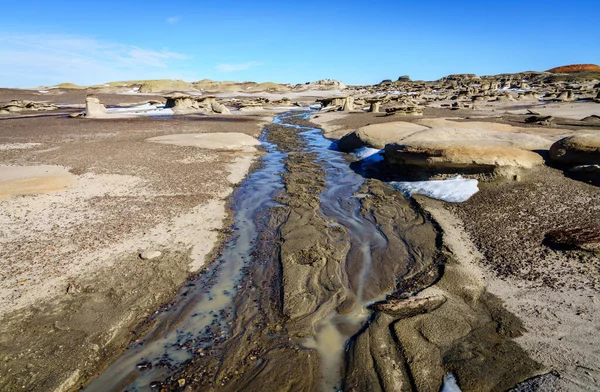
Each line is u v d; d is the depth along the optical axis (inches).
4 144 808.9
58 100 2817.4
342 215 427.8
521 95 2055.9
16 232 346.3
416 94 2588.6
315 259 317.7
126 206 426.3
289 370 199.3
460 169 493.0
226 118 1576.0
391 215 421.7
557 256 295.9
